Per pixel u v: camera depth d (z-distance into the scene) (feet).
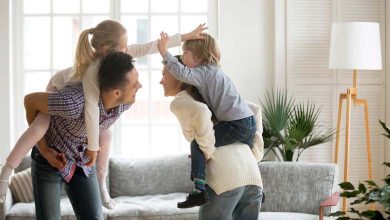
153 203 16.99
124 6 19.85
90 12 19.83
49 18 19.76
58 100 10.21
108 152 14.07
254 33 19.77
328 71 19.81
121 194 18.30
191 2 19.95
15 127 19.76
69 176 10.92
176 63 11.10
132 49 12.38
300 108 18.72
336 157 18.90
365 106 18.84
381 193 9.62
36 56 19.85
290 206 16.83
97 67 10.54
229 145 11.29
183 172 18.48
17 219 15.98
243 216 11.59
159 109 20.13
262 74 19.84
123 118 20.08
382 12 19.89
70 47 19.85
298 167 17.03
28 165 18.06
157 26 19.92
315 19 19.74
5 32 19.19
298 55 19.75
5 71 19.22
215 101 11.23
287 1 19.61
